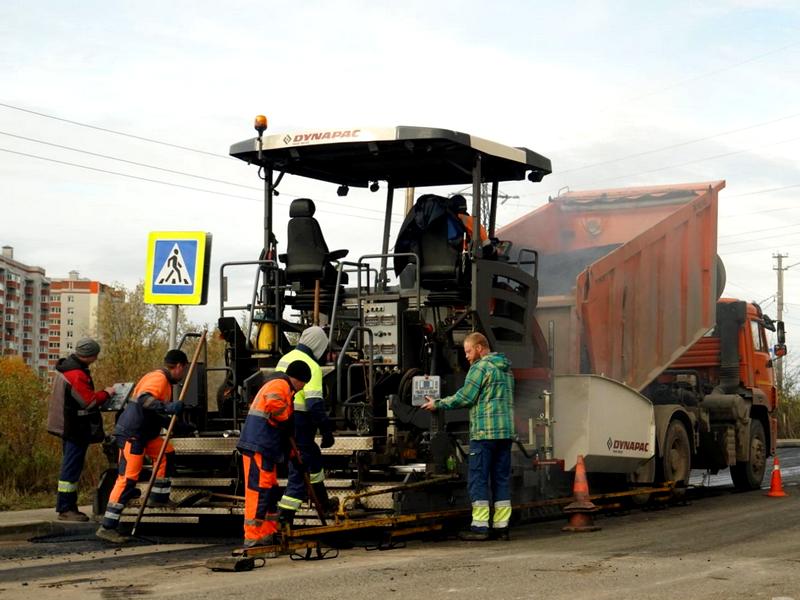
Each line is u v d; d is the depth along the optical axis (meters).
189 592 7.36
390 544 9.80
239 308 11.87
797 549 9.44
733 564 8.42
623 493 13.45
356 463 10.41
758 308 18.64
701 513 13.51
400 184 13.65
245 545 9.16
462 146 11.43
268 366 11.81
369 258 11.59
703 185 16.62
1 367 17.22
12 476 14.92
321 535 9.95
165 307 26.59
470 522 11.28
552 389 12.66
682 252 15.90
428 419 10.88
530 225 15.95
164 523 11.64
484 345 10.55
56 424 12.17
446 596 7.03
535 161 12.66
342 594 7.16
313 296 12.14
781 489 16.83
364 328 10.97
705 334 16.59
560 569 8.19
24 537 11.35
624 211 16.48
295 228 12.03
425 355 11.54
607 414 12.87
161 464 11.08
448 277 11.60
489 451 10.39
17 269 165.50
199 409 11.87
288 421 9.32
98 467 15.64
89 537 11.23
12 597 7.35
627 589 7.24
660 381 16.23
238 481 11.16
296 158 12.27
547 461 12.25
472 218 11.55
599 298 13.76
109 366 21.97
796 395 45.19
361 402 10.98
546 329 13.65
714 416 17.00
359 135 11.41
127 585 7.79
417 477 10.38
